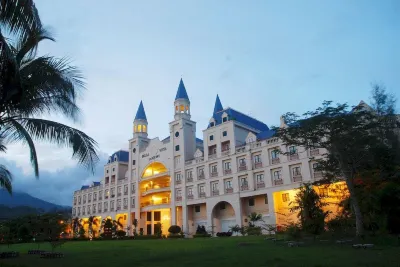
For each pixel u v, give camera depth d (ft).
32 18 37.32
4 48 35.96
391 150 88.63
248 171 176.65
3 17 34.86
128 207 251.39
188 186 207.10
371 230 79.15
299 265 39.50
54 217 191.52
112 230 213.66
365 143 81.20
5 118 47.70
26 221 184.24
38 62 47.83
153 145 241.96
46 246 119.65
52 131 47.34
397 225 73.41
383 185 77.82
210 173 196.13
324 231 86.38
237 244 85.20
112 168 286.46
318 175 148.36
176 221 209.36
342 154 82.58
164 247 87.56
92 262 54.70
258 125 214.07
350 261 40.86
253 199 178.81
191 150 220.64
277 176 165.48
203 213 202.28
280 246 70.90
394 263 37.32
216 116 207.92
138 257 60.29
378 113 100.42
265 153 171.83
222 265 42.93
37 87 48.01
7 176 85.97
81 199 314.14
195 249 73.67
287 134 89.30
